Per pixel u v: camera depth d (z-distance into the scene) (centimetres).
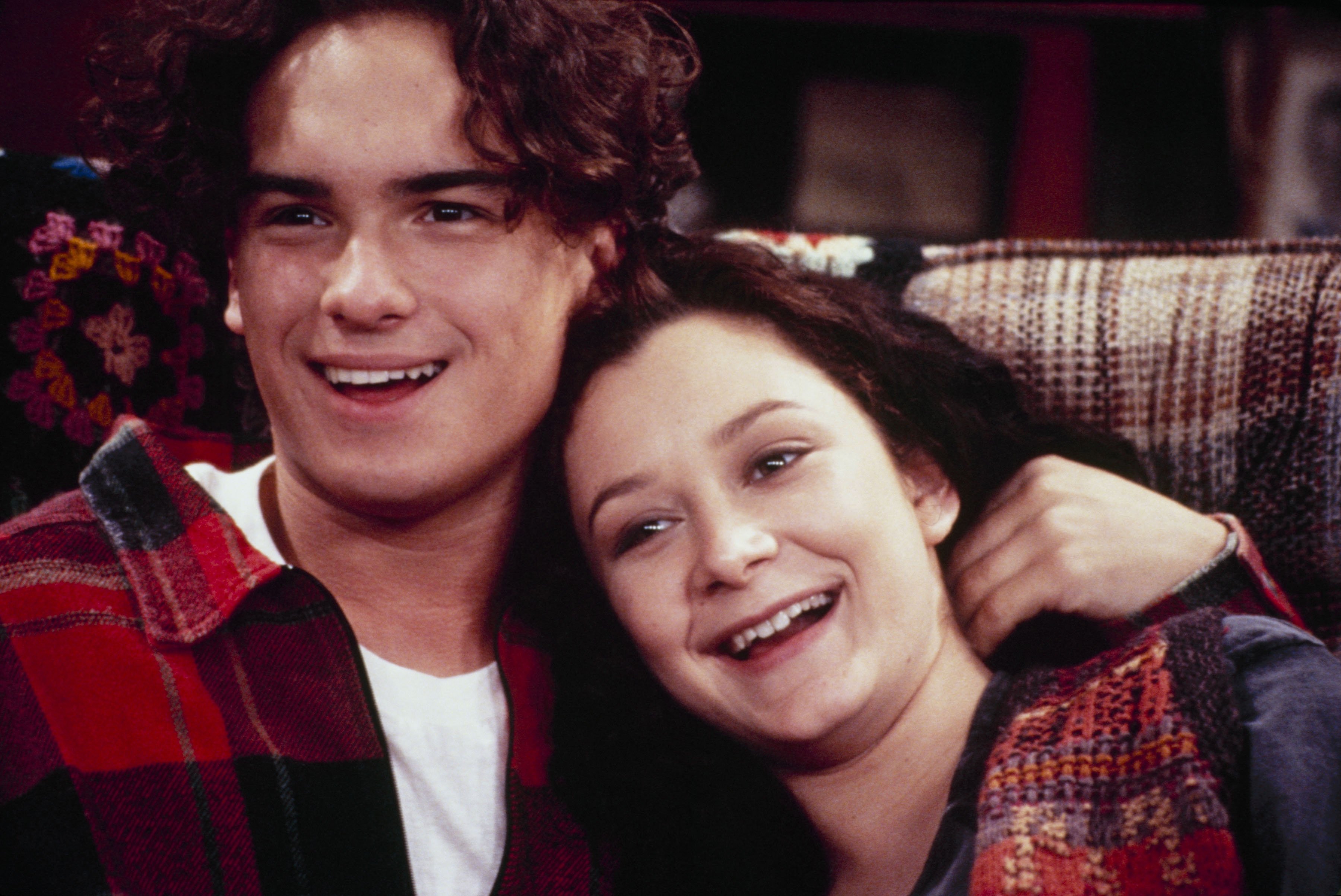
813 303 298
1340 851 221
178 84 260
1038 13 748
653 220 313
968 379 330
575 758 294
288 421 263
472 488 273
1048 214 768
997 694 273
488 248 257
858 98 772
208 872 247
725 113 769
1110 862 227
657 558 272
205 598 263
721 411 268
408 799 276
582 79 273
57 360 321
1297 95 715
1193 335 358
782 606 260
